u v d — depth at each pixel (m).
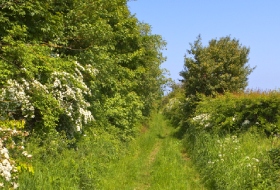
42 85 7.12
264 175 6.71
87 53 9.73
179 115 18.30
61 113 7.61
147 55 17.75
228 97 12.38
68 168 6.98
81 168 7.30
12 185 5.11
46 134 7.39
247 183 6.57
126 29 14.47
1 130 5.15
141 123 19.94
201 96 14.69
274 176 6.60
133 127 15.05
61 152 7.51
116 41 14.13
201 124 12.81
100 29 9.82
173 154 11.06
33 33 8.16
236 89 15.24
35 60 7.20
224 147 9.09
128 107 13.83
